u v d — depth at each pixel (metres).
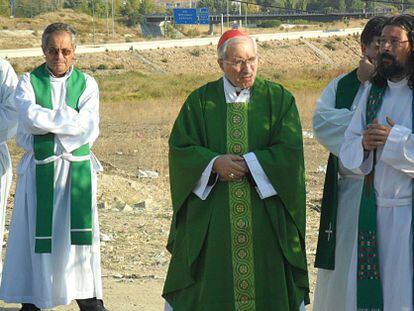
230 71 7.09
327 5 148.38
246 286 7.08
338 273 7.36
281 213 7.11
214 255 7.09
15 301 8.62
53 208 8.56
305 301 7.46
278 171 7.00
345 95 7.53
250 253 7.09
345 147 6.77
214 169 7.02
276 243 7.12
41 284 8.53
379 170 6.68
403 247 6.58
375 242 6.70
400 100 6.67
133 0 132.75
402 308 6.57
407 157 6.42
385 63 6.55
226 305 7.07
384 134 6.47
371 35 7.26
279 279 7.09
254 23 133.12
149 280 10.45
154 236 13.01
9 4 120.00
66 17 118.25
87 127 8.60
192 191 7.12
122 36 116.19
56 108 8.67
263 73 74.19
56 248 8.60
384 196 6.68
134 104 41.53
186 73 81.19
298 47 93.50
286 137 7.08
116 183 16.98
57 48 8.59
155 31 128.50
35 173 8.59
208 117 7.23
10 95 9.12
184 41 91.81
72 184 8.59
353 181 7.32
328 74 71.38
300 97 41.94
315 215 14.62
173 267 7.32
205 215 7.13
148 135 27.94
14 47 91.44
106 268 11.13
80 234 8.59
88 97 8.77
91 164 8.73
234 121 7.20
